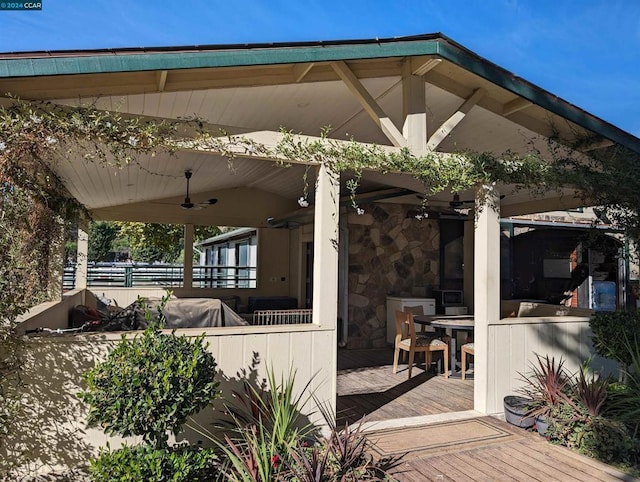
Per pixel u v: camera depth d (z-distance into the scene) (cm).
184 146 322
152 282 1099
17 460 283
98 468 244
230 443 271
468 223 833
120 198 765
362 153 377
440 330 635
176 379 258
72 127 290
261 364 348
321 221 372
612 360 504
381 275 798
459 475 312
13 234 273
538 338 461
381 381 551
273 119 485
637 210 496
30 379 288
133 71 286
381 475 303
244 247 1227
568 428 364
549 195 605
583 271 969
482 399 433
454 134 557
